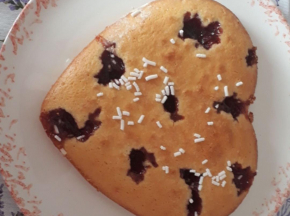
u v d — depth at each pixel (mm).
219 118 238
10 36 235
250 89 248
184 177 237
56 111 230
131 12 244
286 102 271
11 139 237
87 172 235
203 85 237
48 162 244
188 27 242
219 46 241
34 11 241
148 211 237
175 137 233
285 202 278
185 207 236
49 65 246
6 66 236
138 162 233
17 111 239
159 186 233
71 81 232
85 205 250
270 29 270
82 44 252
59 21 248
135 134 231
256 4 268
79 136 232
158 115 233
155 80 233
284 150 271
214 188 237
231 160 239
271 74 271
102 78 233
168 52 234
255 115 270
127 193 235
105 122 230
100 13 255
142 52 234
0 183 246
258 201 268
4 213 245
